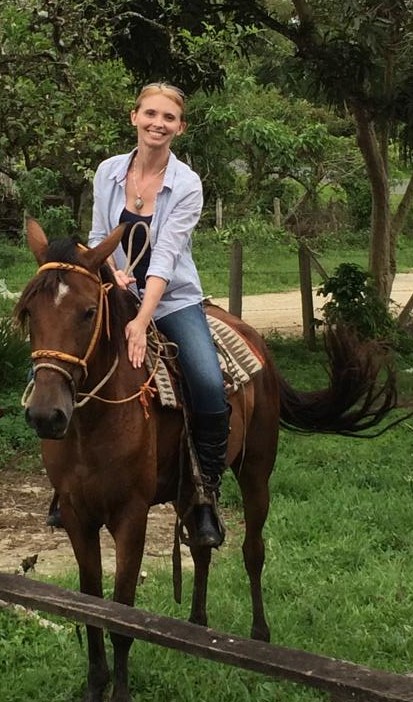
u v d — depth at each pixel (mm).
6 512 7219
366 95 12633
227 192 18656
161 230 4160
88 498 3986
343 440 9312
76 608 3275
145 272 4285
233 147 16656
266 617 5180
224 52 12055
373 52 11586
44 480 8062
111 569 6152
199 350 4312
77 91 8117
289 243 14188
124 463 3926
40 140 8258
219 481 4465
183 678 4391
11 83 7633
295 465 8320
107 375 3848
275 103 19312
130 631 3125
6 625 4930
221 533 4500
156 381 4133
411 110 12312
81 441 3900
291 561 6082
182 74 12227
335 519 6875
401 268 28312
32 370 3812
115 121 9453
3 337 10328
